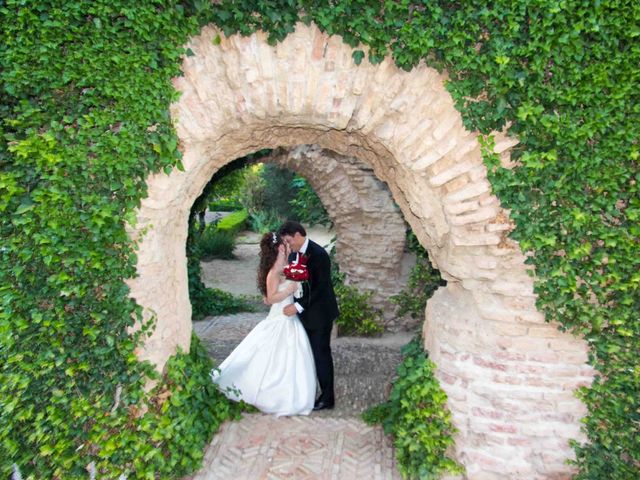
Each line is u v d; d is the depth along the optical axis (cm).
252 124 351
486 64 302
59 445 319
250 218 2172
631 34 284
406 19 309
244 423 427
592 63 296
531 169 312
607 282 317
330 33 312
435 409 355
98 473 327
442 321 365
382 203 755
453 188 336
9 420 307
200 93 328
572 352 332
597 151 305
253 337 459
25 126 295
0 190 296
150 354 346
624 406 323
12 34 281
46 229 301
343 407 465
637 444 320
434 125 330
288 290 441
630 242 306
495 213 329
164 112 317
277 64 326
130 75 301
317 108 335
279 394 440
